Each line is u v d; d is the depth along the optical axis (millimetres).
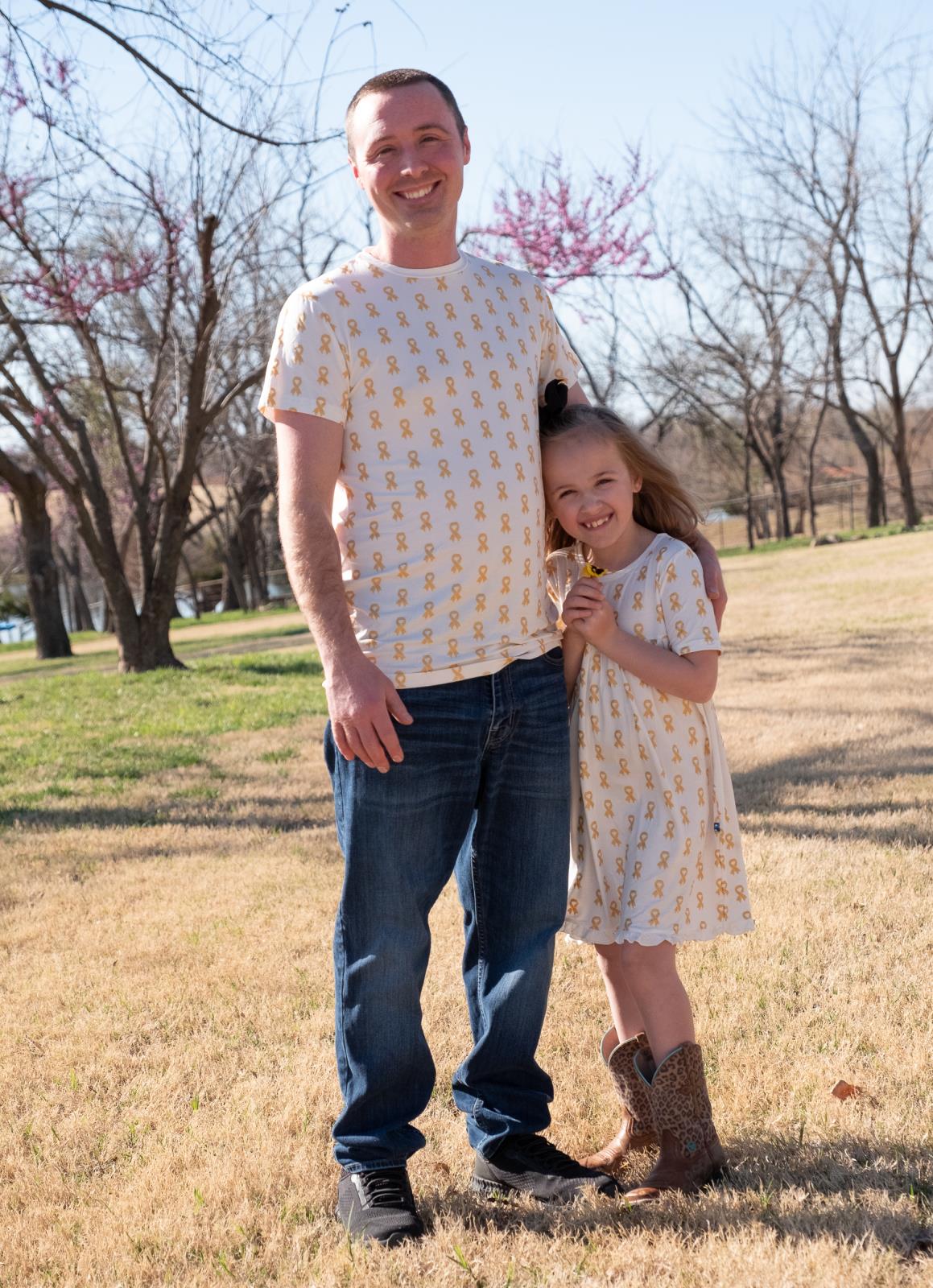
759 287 31125
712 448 41062
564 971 3645
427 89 2268
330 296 2236
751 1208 2223
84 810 6688
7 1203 2518
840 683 8586
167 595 14992
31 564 23797
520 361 2383
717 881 2463
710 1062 2904
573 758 2520
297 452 2207
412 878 2277
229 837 5809
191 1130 2760
